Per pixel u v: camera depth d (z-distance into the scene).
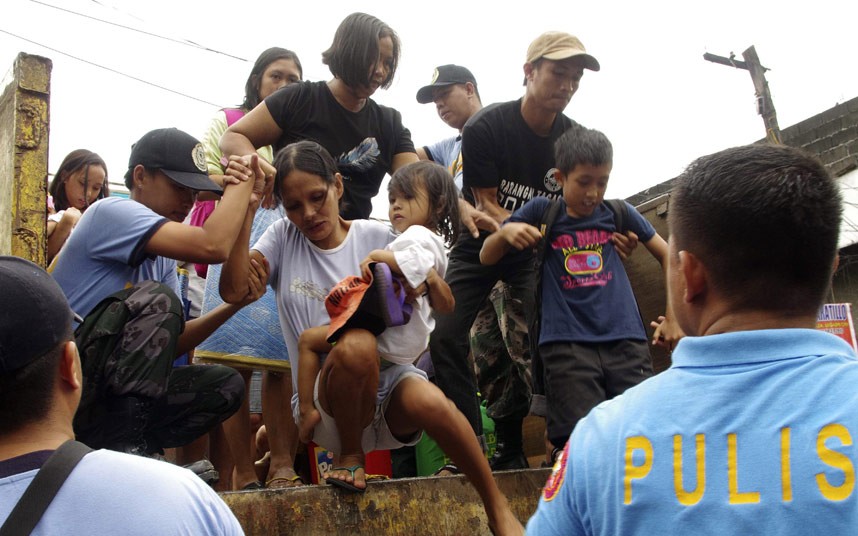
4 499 1.41
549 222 3.98
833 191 1.44
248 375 3.84
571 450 1.45
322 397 3.11
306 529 2.90
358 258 3.46
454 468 3.86
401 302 3.06
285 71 4.46
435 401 3.08
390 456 4.74
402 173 3.52
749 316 1.43
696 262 1.49
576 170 3.88
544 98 4.25
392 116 4.27
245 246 3.23
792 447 1.26
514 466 4.43
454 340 4.14
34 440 1.51
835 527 1.20
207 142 4.29
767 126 20.64
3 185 3.14
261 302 3.81
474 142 4.33
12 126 3.05
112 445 2.78
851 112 15.09
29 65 3.09
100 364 2.77
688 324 1.55
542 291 3.94
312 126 3.95
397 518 3.11
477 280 4.25
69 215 4.32
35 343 1.52
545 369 3.85
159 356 2.84
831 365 1.33
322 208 3.34
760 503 1.24
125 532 1.41
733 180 1.44
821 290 1.44
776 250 1.41
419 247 3.13
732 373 1.37
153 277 3.23
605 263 3.96
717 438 1.31
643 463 1.34
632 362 3.82
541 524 1.45
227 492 2.79
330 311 3.09
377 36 3.83
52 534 1.38
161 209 3.28
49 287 1.60
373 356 2.99
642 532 1.30
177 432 3.24
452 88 5.71
